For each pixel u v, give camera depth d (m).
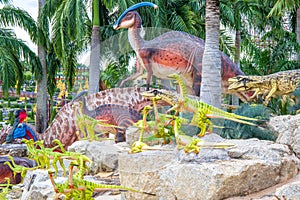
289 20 19.23
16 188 7.67
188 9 15.47
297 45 16.64
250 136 7.32
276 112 8.79
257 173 4.95
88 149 6.75
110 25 14.37
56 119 11.99
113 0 13.35
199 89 4.80
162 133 4.71
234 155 5.36
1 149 11.82
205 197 4.72
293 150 5.73
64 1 14.43
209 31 8.04
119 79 4.69
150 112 4.75
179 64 4.44
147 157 4.85
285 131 5.87
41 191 5.80
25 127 12.45
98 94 7.64
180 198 4.98
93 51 4.99
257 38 18.70
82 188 4.83
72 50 16.36
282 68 15.65
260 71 17.33
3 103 26.23
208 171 4.75
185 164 5.00
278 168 5.17
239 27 16.91
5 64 15.20
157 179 5.21
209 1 8.26
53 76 18.56
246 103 8.34
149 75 4.49
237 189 4.80
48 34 16.83
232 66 10.40
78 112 7.33
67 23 14.35
